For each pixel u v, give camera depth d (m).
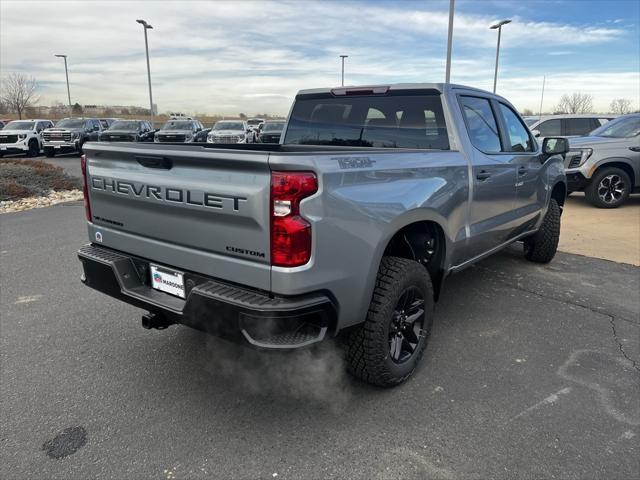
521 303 4.64
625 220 8.62
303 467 2.42
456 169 3.47
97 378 3.24
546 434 2.68
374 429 2.72
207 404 2.96
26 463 2.44
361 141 4.18
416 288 3.08
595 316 4.34
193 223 2.63
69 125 25.23
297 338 2.41
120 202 3.07
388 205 2.75
